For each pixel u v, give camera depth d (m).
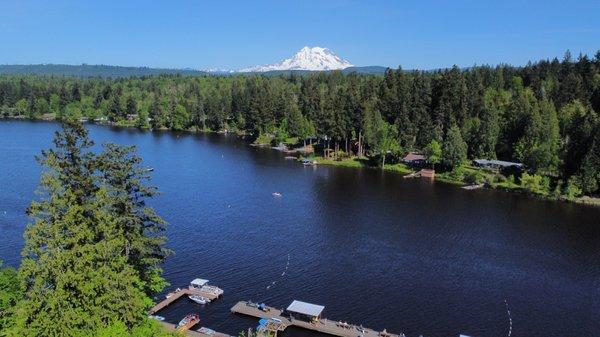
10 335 39.78
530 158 164.25
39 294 39.19
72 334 37.97
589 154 148.75
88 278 39.06
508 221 122.56
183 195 137.00
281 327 68.56
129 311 41.12
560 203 143.62
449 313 74.56
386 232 110.81
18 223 103.12
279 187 152.25
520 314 75.00
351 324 70.38
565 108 198.38
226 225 111.50
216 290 77.25
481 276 88.25
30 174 148.00
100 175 45.25
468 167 182.62
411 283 84.44
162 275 83.44
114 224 42.47
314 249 98.44
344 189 152.62
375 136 195.38
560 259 97.56
